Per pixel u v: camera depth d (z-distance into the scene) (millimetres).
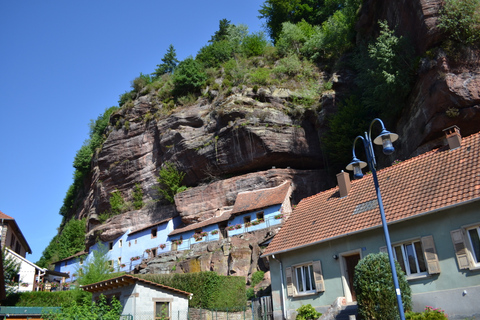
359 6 39969
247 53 56875
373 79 28938
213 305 21953
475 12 22859
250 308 21797
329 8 56562
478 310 12680
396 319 12273
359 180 20031
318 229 18172
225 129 40719
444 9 23562
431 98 23094
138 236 44281
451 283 13500
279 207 32062
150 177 48656
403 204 15586
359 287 13062
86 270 30938
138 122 52062
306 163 39250
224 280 23172
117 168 51656
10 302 28031
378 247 15711
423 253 14406
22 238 43000
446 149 17156
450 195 14188
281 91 42125
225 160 40531
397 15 28469
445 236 13977
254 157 38938
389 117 29281
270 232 29281
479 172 14258
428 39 23859
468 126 22297
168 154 45969
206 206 39438
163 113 49531
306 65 46344
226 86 46156
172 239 39719
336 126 34844
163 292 19781
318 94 41125
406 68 25750
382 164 30453
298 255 18406
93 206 54844
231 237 31938
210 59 57031
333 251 17141
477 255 13227
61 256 55688
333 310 15719
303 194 36281
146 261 37656
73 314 15906
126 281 19156
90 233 50062
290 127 39438
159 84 54812
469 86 21953
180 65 53219
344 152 34594
